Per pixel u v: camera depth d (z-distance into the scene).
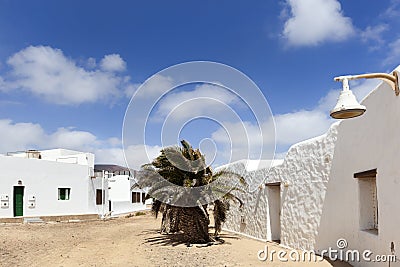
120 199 40.53
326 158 9.95
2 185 23.36
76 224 22.83
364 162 7.76
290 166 12.30
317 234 10.41
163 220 16.22
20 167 24.59
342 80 6.00
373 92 7.27
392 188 6.39
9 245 13.27
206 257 10.47
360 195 8.13
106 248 12.69
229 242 13.52
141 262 10.10
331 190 9.66
